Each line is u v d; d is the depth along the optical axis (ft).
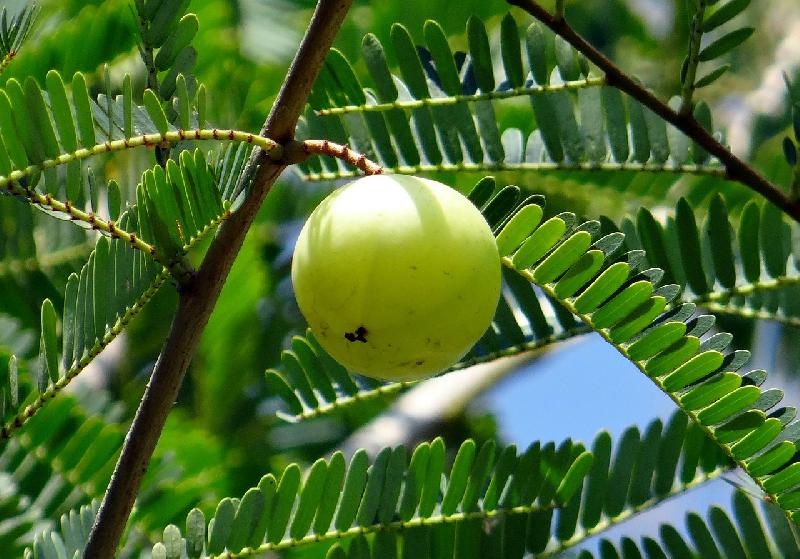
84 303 1.37
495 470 1.45
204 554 1.39
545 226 1.41
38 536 1.43
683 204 1.50
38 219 1.70
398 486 1.43
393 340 1.35
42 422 1.58
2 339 1.68
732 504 1.47
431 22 1.51
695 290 1.51
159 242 1.34
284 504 1.40
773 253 1.51
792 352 1.76
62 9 1.78
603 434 1.47
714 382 1.41
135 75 1.79
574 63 1.51
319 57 1.35
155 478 1.61
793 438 1.42
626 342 1.42
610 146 1.52
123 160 1.70
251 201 1.36
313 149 1.36
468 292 1.34
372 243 1.33
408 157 1.52
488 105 1.52
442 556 1.45
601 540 1.47
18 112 1.31
